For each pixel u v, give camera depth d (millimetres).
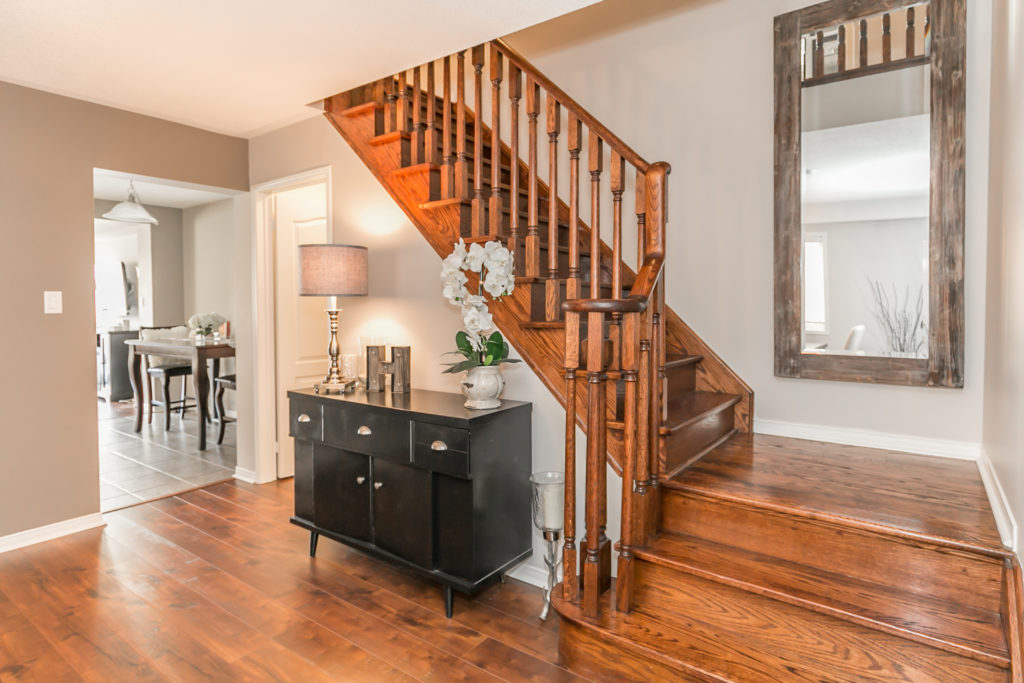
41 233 3002
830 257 2568
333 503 2691
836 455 2400
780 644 1646
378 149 3092
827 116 2549
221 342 5180
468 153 3088
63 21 2268
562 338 2410
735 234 2820
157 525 3199
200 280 6840
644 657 1683
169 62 2666
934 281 2330
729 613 1738
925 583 1606
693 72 2918
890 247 2441
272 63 2713
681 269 2980
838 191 2539
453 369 2404
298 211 4117
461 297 2430
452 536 2270
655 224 2055
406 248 2990
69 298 3107
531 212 2494
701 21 2887
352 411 2570
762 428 2795
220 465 4395
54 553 2824
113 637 2102
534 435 2518
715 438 2574
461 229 2723
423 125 3072
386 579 2582
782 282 2664
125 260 7508
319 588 2490
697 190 2920
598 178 2236
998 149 1947
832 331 2578
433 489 2305
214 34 2400
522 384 2559
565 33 3354
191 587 2486
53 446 3041
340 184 3303
